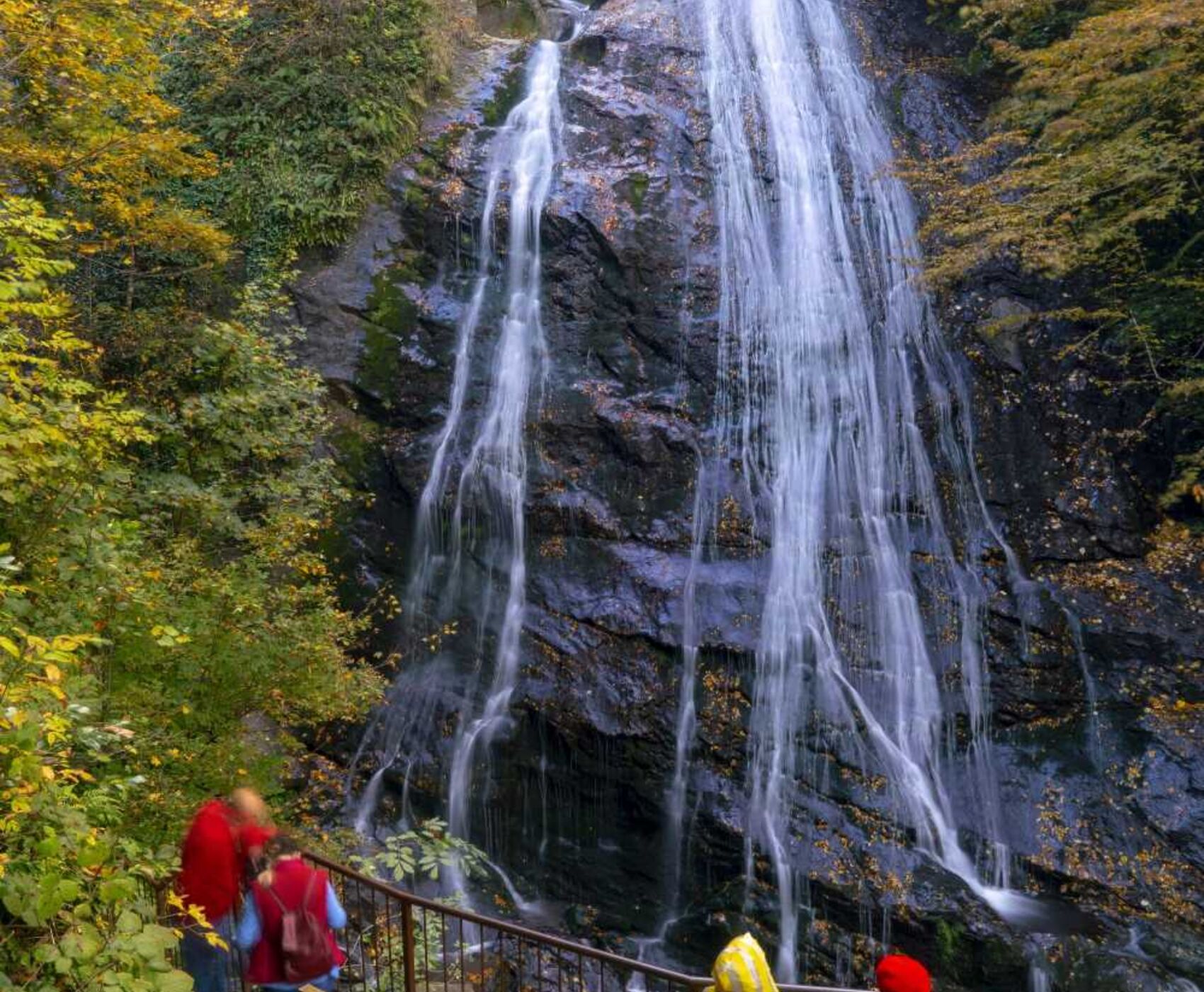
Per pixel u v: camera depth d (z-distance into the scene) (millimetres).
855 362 14000
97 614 6184
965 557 12617
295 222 14641
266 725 10891
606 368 13984
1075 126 12586
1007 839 10719
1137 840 10406
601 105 16141
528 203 14898
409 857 7281
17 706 4125
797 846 10836
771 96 16344
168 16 9617
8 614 4980
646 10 17906
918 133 16172
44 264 6031
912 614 12297
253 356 9984
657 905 11102
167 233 11008
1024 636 11891
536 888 11469
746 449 13414
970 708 11656
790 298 14305
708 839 11148
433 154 15719
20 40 8688
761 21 17328
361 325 14383
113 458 8320
